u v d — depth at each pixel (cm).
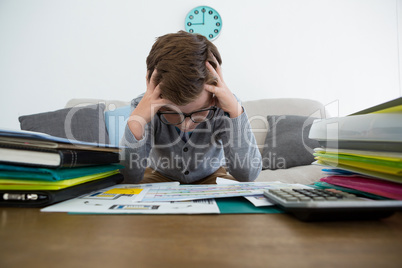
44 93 238
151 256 21
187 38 70
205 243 24
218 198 45
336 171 54
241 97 239
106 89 239
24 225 29
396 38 240
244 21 238
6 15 237
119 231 27
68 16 237
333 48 241
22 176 37
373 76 241
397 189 36
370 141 41
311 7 240
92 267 19
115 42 238
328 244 24
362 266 19
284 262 20
